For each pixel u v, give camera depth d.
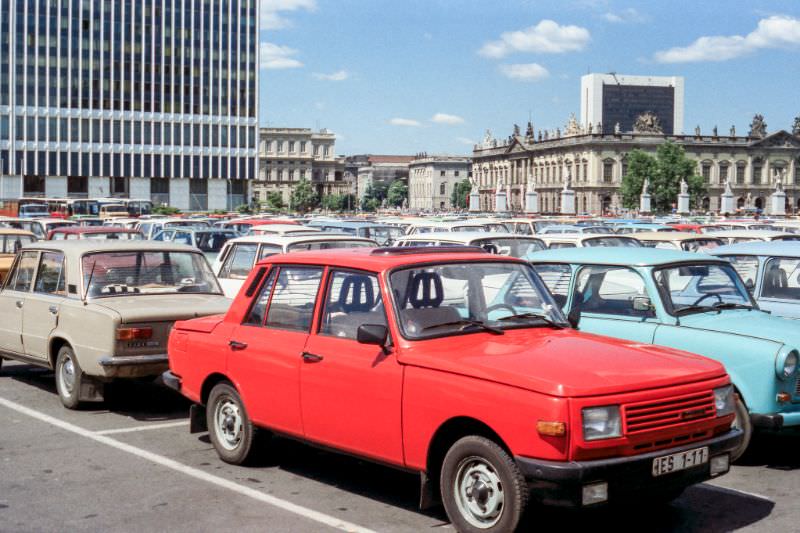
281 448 8.51
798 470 8.03
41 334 10.77
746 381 7.88
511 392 5.55
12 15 114.56
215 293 11.16
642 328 8.60
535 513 6.55
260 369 7.38
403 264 6.64
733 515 6.60
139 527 6.25
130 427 9.42
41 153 117.56
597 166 152.50
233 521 6.38
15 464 7.93
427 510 6.65
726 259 11.00
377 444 6.41
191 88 124.81
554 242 17.03
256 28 127.75
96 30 119.00
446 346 6.30
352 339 6.69
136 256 10.83
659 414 5.64
